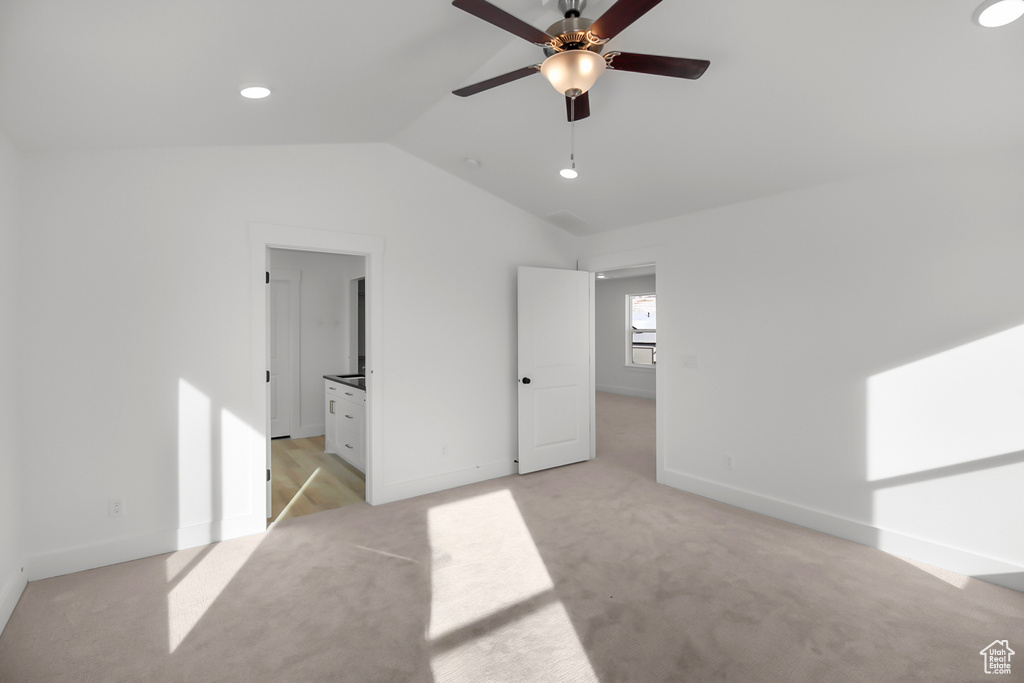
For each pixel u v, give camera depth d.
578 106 2.21
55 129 2.37
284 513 3.57
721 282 3.71
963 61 2.02
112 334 2.79
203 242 3.05
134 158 2.85
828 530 3.15
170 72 2.04
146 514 2.89
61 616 2.27
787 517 3.35
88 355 2.73
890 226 2.87
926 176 2.73
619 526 3.29
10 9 1.44
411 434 3.91
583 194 4.00
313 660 1.97
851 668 1.90
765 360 3.46
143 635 2.12
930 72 2.11
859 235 2.99
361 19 1.92
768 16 1.99
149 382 2.89
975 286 2.58
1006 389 2.50
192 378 3.02
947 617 2.23
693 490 3.94
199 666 1.93
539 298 4.54
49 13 1.49
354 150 3.61
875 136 2.59
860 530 3.01
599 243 4.75
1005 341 2.50
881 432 2.93
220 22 1.74
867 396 2.98
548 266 4.77
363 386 4.50
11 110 2.08
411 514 3.53
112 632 2.15
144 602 2.39
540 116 3.02
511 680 1.86
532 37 1.71
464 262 4.20
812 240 3.20
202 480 3.05
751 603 2.36
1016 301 2.46
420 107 3.08
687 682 1.84
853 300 3.02
